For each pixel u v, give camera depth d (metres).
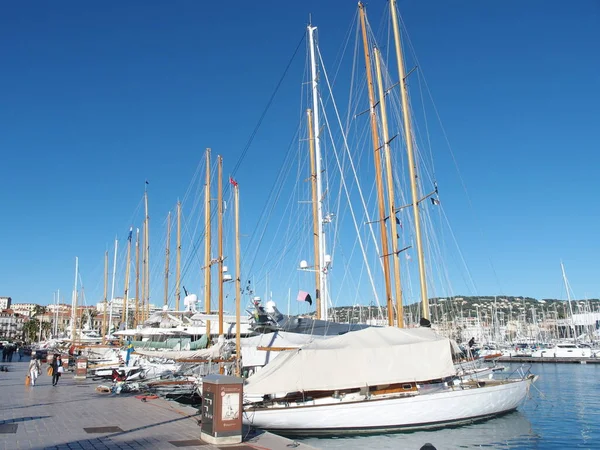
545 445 18.06
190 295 39.22
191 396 23.92
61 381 30.50
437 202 29.34
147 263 56.94
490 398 21.09
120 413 17.06
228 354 24.36
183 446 11.73
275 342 22.11
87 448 11.34
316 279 32.81
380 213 27.66
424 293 28.08
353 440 17.89
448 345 19.42
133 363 33.75
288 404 18.66
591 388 38.47
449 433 19.25
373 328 19.97
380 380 18.22
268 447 11.74
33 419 15.66
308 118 36.62
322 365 17.91
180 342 30.22
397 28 31.78
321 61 34.81
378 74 30.05
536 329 119.25
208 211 36.88
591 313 110.94
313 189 34.44
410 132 31.00
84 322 93.88
